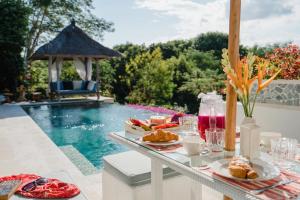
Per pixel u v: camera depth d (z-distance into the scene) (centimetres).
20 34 1298
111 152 572
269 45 1955
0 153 424
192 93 1933
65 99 1302
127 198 219
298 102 303
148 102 1902
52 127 803
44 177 216
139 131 225
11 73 1312
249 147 158
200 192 252
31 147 458
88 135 713
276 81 323
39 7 1692
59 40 1294
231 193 125
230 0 170
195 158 165
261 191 122
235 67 168
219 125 197
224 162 151
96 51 1324
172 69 1948
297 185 127
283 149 157
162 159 168
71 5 1738
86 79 1428
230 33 171
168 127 236
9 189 186
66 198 186
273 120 313
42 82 1570
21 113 855
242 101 160
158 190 196
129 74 2028
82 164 451
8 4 1289
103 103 1266
